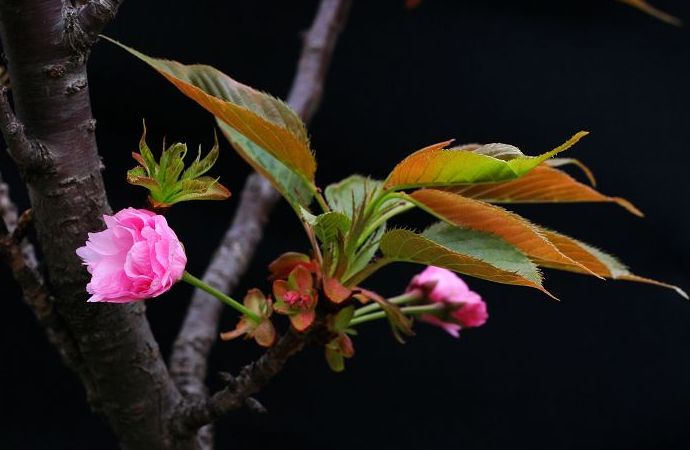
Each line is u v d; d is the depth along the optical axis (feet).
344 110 6.75
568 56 6.97
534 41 6.97
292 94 4.02
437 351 6.62
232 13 6.57
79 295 3.25
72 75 3.15
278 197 3.94
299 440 6.40
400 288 6.53
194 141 6.24
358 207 3.40
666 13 6.92
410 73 6.86
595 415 6.68
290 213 6.41
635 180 6.86
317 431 6.43
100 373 3.34
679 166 6.87
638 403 6.71
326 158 6.72
